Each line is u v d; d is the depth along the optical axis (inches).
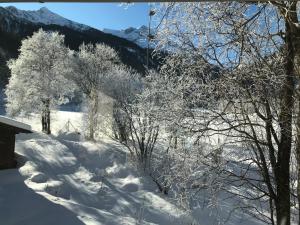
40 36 1505.9
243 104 270.5
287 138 254.7
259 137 287.4
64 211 557.6
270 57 263.1
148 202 807.7
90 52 1547.7
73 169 965.2
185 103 290.2
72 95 1533.0
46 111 1417.3
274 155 262.4
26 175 810.2
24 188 651.5
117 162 1019.3
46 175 852.6
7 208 548.1
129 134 1106.7
